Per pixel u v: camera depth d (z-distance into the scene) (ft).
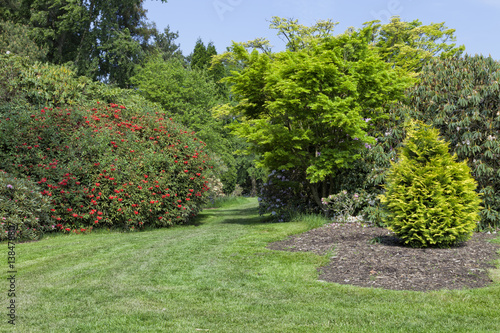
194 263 22.24
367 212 33.35
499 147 29.66
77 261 23.13
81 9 84.94
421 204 22.76
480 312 13.96
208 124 78.43
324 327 12.80
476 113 30.71
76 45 96.27
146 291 17.40
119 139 38.73
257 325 13.21
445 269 19.19
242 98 40.16
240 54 37.88
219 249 25.35
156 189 37.99
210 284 18.49
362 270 19.69
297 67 33.96
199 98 81.05
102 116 41.86
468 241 25.52
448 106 31.99
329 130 37.01
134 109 45.32
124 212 36.09
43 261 23.15
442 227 22.62
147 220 38.81
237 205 84.94
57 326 13.17
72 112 38.73
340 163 34.65
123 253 25.04
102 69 99.96
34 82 43.27
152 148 40.57
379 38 76.74
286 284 18.28
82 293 17.12
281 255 23.24
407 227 23.17
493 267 19.53
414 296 15.96
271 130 35.47
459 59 35.19
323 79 34.14
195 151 42.83
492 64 33.50
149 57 97.71
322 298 16.17
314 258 22.29
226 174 102.63
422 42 75.00
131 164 37.76
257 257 23.06
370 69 35.45
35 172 34.45
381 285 17.60
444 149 23.20
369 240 25.59
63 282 18.86
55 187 33.83
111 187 36.50
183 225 42.70
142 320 13.78
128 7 96.48
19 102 40.37
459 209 22.54
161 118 44.73
